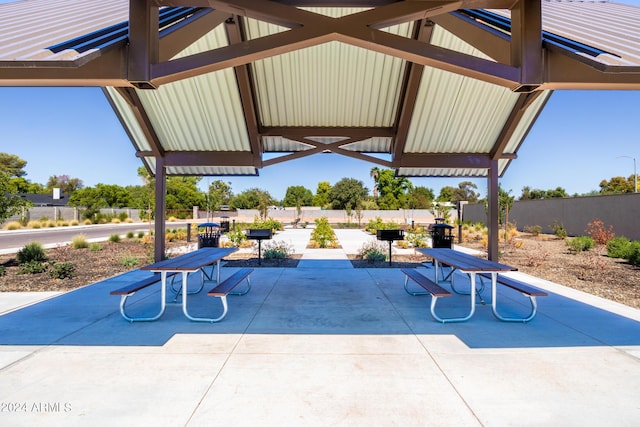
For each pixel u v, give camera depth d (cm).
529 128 695
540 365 299
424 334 373
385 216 3403
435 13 347
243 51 334
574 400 244
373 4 453
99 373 282
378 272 751
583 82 339
